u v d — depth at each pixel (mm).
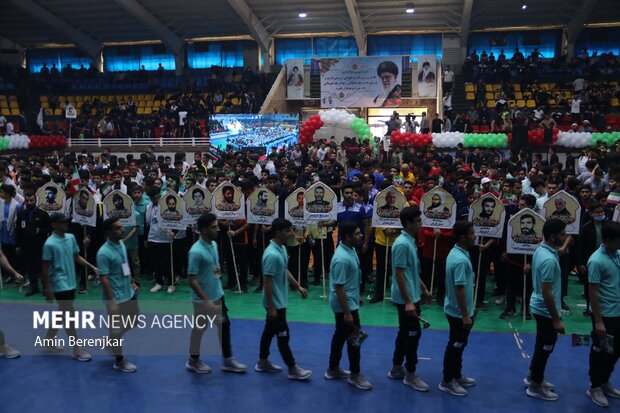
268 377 6379
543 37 28703
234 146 21219
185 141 23453
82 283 9656
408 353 6051
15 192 10078
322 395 5934
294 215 9320
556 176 11195
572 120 22469
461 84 27203
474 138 18781
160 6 26469
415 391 6023
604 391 5953
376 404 5734
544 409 5645
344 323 6051
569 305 8867
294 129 21172
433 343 7328
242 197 9461
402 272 5918
